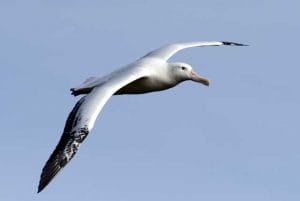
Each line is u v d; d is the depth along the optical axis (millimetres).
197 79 22844
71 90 21922
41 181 19375
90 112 20109
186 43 24047
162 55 23250
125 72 21797
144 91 22594
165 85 22656
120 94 22719
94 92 20719
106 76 21906
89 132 19875
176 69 22688
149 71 22250
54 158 19625
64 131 20062
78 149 19688
